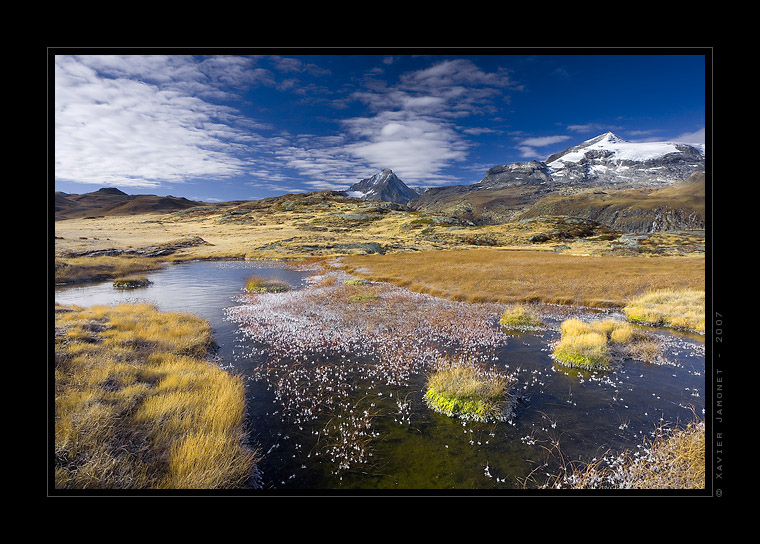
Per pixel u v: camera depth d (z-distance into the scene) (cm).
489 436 919
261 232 11975
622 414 1034
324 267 5572
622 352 1535
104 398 924
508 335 1875
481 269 4350
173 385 1070
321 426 970
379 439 905
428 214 14550
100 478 616
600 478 727
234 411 948
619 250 7094
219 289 3519
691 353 1561
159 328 1767
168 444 773
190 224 14475
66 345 1312
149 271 5088
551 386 1229
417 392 1184
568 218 12750
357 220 14150
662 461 771
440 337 1820
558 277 3647
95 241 7862
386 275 4106
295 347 1658
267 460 815
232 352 1603
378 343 1720
